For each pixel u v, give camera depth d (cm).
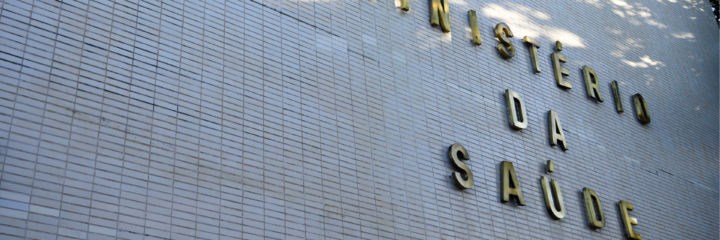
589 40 2017
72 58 1015
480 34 1681
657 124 2066
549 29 1900
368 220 1223
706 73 2450
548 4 1953
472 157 1465
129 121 1029
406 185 1313
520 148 1584
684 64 2361
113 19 1084
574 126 1770
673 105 2183
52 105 968
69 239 912
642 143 1958
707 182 2112
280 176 1148
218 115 1126
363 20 1442
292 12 1323
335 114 1280
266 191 1120
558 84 1794
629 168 1852
